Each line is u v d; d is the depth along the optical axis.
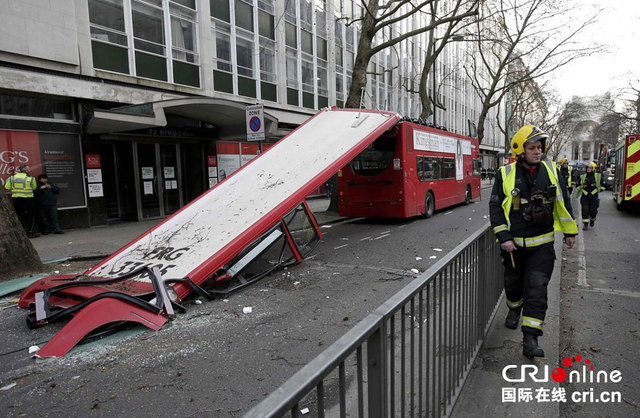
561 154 95.44
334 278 6.59
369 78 26.42
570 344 3.93
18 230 7.01
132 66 13.12
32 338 4.48
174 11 14.45
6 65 10.37
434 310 2.37
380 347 1.53
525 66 28.23
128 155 14.13
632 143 13.53
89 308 4.41
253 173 8.56
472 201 21.09
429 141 14.28
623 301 5.12
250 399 3.15
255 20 17.78
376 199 12.66
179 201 15.83
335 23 23.28
